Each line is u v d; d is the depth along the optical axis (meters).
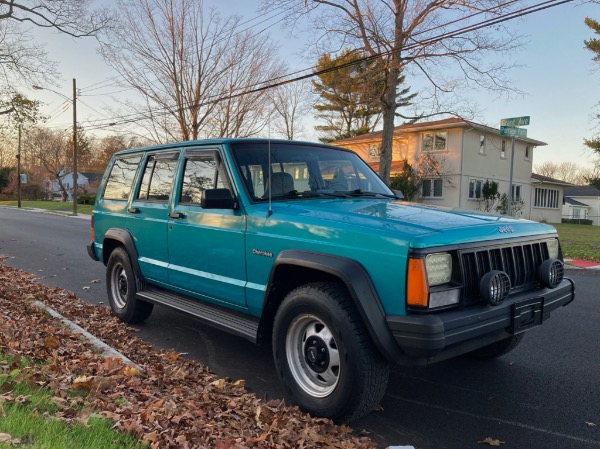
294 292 3.75
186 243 4.94
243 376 4.70
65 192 66.38
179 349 5.46
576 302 8.03
